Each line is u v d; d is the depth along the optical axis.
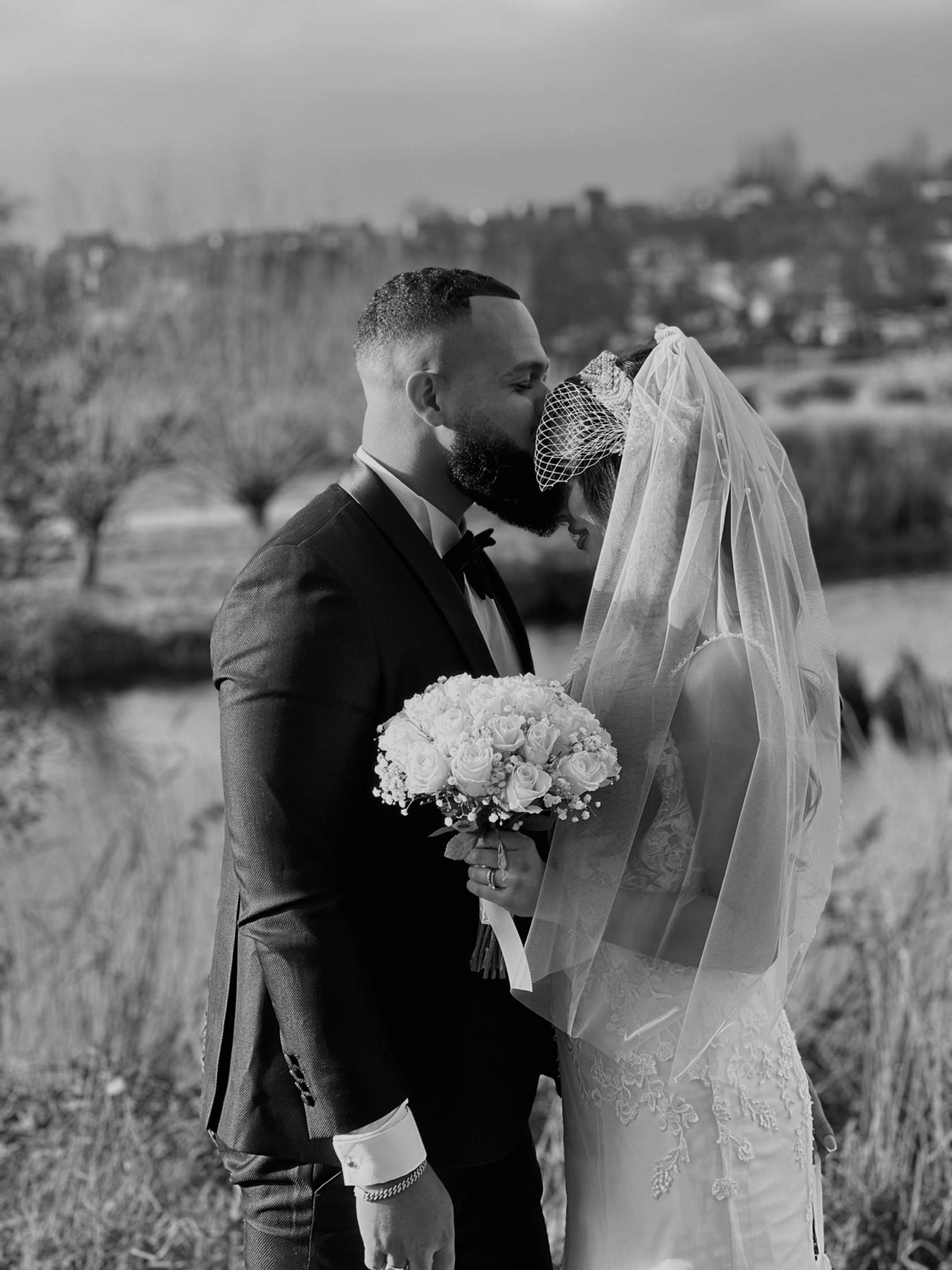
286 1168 1.60
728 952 1.53
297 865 1.46
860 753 5.17
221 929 1.71
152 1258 2.29
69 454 6.71
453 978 1.63
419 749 1.41
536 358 1.71
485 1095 1.64
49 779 7.04
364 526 1.63
